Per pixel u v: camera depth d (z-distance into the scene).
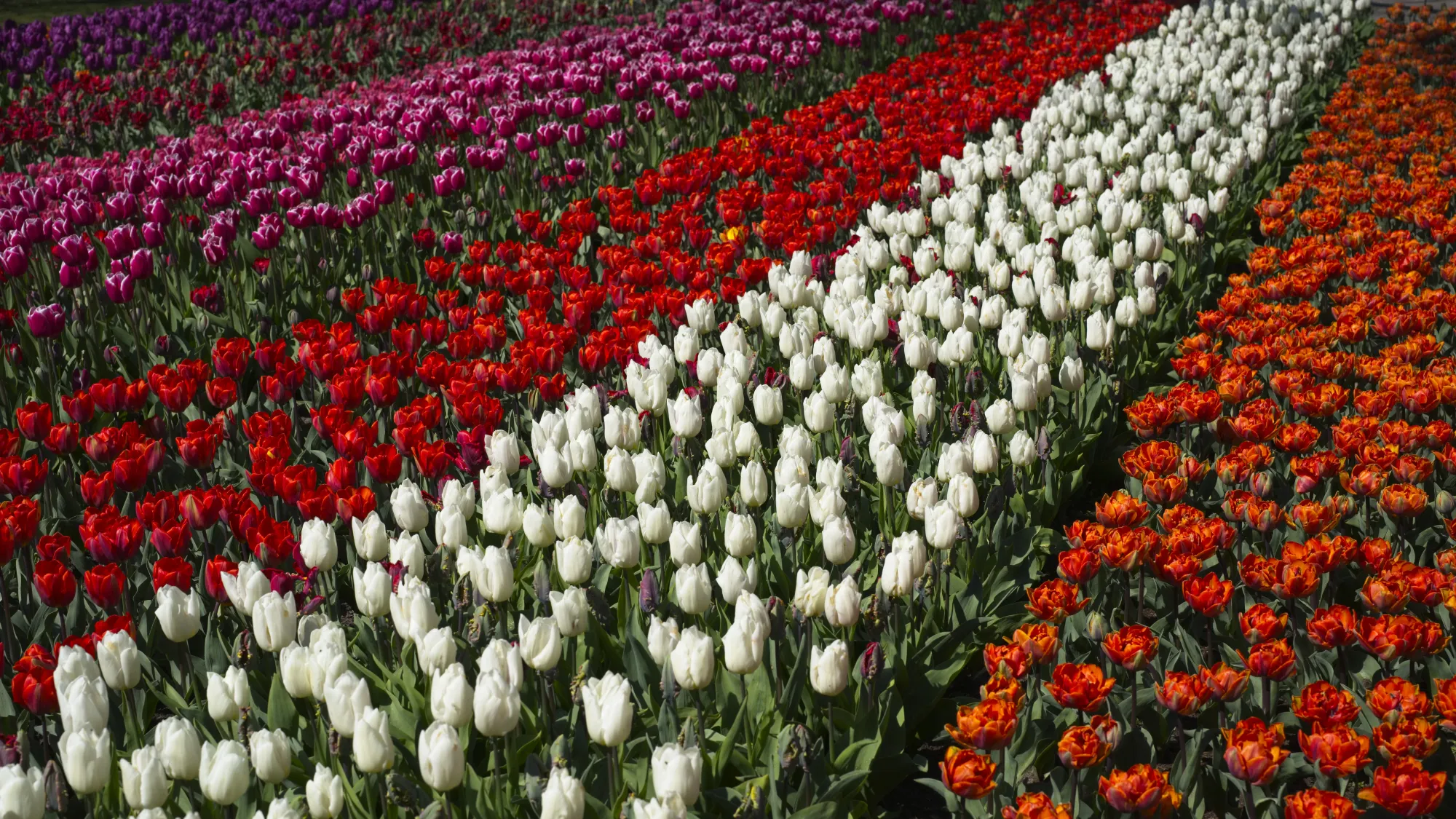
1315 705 3.49
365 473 5.61
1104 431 6.89
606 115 11.91
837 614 3.96
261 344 6.48
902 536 4.23
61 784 3.28
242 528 4.59
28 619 4.95
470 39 20.14
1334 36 18.33
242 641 4.02
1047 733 4.13
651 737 4.01
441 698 3.33
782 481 4.86
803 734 3.53
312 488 4.92
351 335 6.91
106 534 4.38
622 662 4.35
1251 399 6.29
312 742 3.82
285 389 6.12
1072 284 7.32
